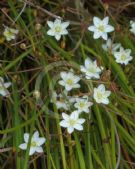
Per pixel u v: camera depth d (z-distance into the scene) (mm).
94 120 374
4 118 388
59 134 346
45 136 362
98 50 414
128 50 402
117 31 421
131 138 360
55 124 368
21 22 410
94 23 403
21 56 384
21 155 341
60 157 358
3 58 414
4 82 398
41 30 410
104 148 352
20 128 350
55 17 414
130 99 382
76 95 371
